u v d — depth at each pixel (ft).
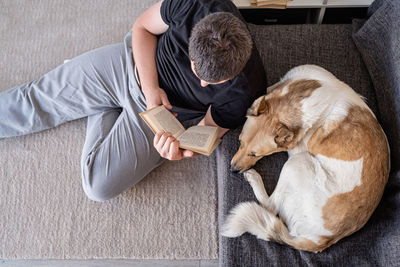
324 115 4.88
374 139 4.69
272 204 5.15
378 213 4.98
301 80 5.08
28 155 6.61
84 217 6.20
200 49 3.51
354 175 4.64
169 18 4.55
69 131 6.73
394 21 4.93
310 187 4.85
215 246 5.94
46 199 6.33
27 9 7.73
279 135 4.71
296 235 4.93
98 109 6.22
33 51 7.39
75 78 5.80
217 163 6.09
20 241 6.08
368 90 5.70
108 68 5.70
